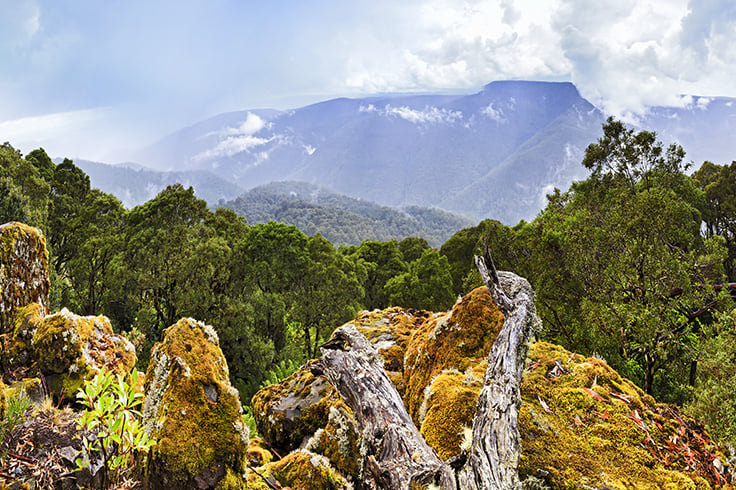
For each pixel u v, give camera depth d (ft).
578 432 8.23
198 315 82.17
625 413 8.73
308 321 95.09
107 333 14.15
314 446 10.52
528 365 10.27
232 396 9.53
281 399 12.85
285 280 93.40
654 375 31.78
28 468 8.03
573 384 9.58
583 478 7.06
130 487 8.64
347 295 96.68
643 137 48.65
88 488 8.39
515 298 10.81
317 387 12.73
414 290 108.58
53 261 94.84
